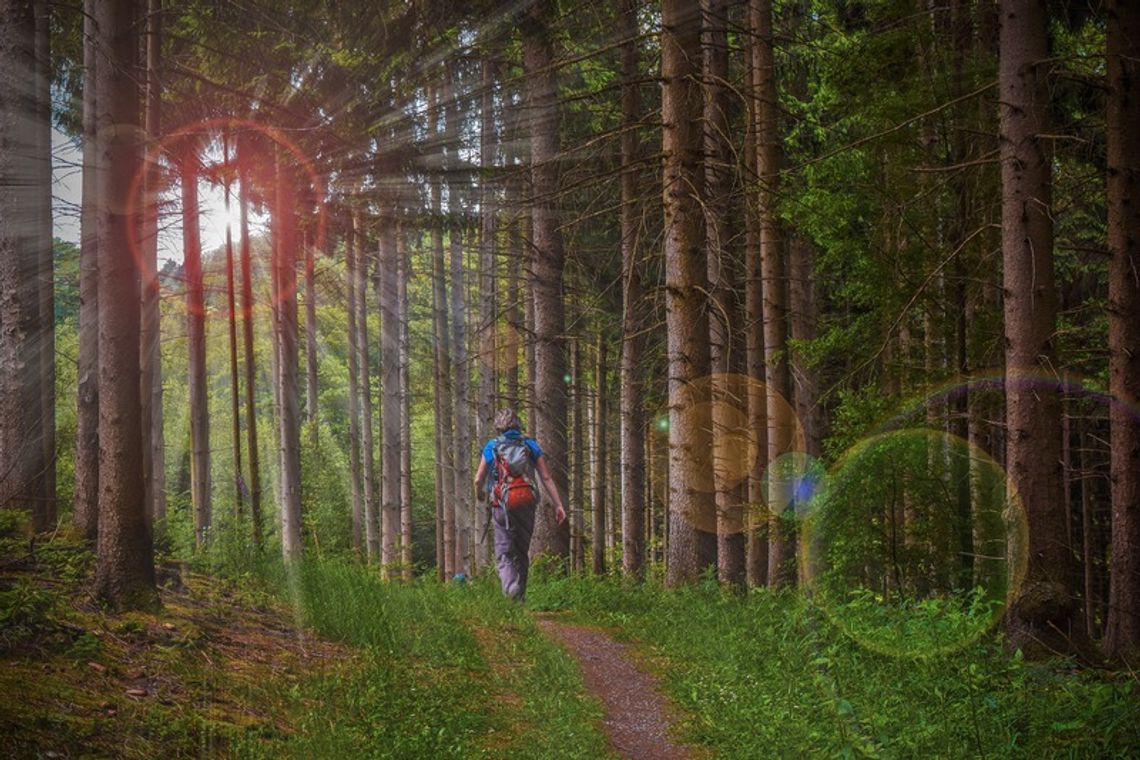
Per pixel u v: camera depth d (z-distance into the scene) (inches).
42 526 333.4
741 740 235.1
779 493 517.0
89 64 323.6
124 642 224.2
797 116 537.0
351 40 599.8
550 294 641.6
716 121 513.3
